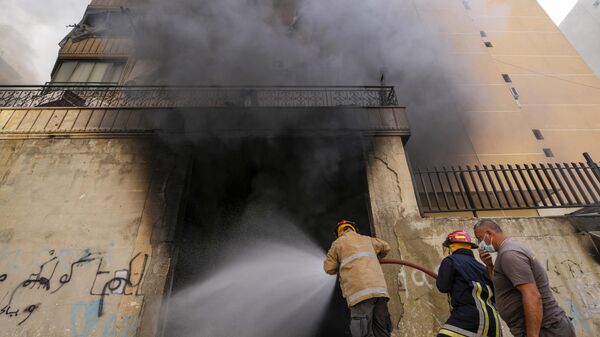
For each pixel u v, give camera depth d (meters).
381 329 2.48
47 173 5.73
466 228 5.07
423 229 5.10
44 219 5.24
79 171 5.80
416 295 4.54
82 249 4.99
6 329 4.32
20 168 5.77
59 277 4.73
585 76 10.80
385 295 2.41
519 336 2.11
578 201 5.06
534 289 2.01
